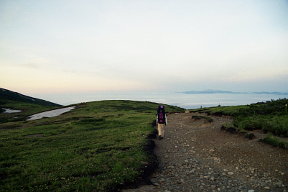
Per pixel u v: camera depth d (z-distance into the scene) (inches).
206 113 1565.0
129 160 567.8
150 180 483.2
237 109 1346.0
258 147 621.0
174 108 3107.8
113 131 1098.7
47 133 1181.1
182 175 512.4
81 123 1486.2
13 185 440.5
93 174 490.6
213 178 483.2
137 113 2164.1
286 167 484.1
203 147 736.3
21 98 7160.4
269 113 1043.9
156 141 874.8
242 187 430.6
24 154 708.7
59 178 469.4
